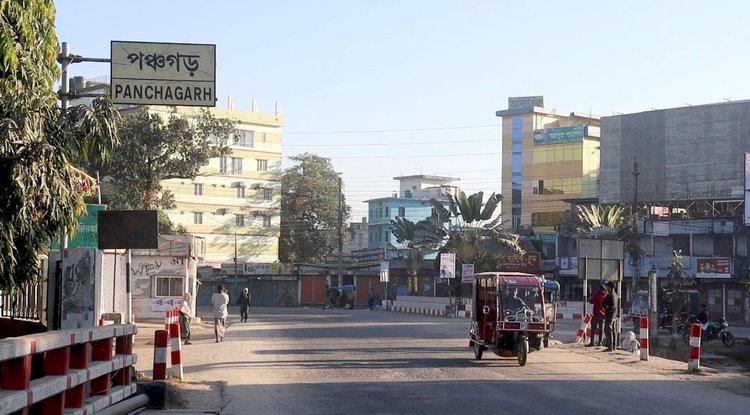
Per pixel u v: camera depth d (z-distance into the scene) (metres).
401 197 117.94
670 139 67.38
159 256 40.62
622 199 69.25
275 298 80.44
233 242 82.44
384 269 65.38
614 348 24.17
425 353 22.56
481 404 13.40
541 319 19.77
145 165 53.34
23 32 10.46
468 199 60.19
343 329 34.03
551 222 86.75
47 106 10.54
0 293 15.01
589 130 85.81
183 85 15.27
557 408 13.01
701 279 57.28
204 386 15.57
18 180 9.89
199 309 67.12
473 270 50.69
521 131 90.25
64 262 16.20
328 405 13.36
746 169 43.66
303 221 90.69
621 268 26.28
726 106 65.25
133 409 11.57
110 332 10.52
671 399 14.30
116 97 15.10
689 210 61.38
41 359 9.37
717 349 32.97
